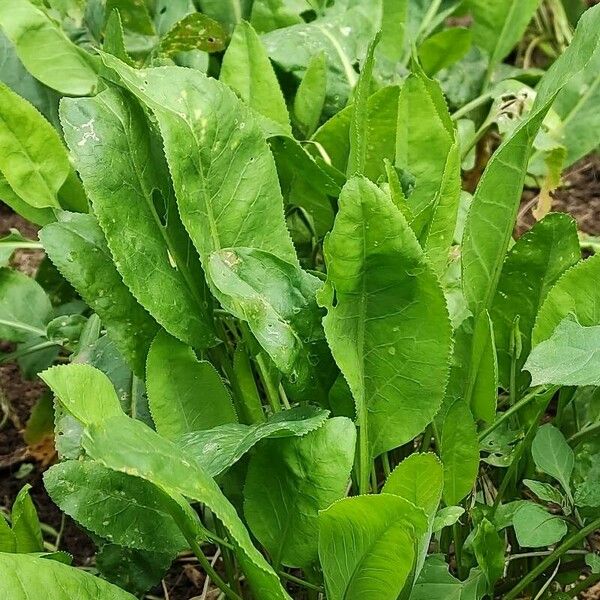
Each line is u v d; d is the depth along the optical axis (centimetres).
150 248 42
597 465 45
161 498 37
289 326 40
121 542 41
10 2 60
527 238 48
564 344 39
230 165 42
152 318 44
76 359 53
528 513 43
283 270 41
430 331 40
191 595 59
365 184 36
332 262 37
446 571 44
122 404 51
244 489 40
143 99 39
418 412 41
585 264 42
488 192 44
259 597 37
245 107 43
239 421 47
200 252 40
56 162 49
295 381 41
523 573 51
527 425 49
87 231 43
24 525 43
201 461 37
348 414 42
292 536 39
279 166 56
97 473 42
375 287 39
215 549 58
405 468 36
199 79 42
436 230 44
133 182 42
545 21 110
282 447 38
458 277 54
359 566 36
